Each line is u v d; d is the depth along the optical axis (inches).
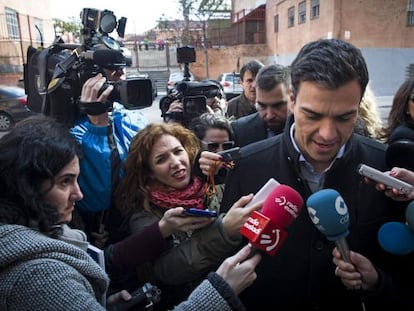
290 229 55.3
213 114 99.6
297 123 49.4
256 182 58.9
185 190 73.5
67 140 46.3
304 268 55.2
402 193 46.8
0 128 425.1
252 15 1059.9
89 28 80.5
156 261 64.2
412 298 53.2
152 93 77.9
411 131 86.1
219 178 73.8
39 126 45.9
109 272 63.4
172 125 79.3
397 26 667.4
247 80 155.9
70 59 77.7
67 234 51.4
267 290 57.2
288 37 895.1
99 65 76.9
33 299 37.6
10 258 38.3
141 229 67.6
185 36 1198.9
